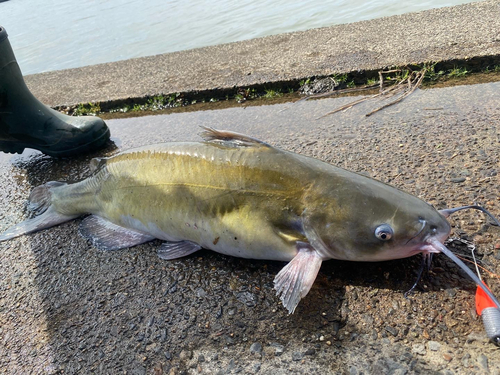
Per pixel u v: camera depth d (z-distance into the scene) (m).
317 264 0.58
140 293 0.66
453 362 0.48
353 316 0.55
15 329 0.64
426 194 0.73
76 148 1.14
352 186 0.58
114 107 1.47
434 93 1.12
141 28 2.90
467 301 0.53
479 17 1.46
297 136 1.04
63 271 0.73
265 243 0.62
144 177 0.71
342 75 1.28
